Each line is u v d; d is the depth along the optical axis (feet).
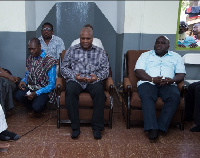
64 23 16.16
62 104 9.86
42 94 10.60
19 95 10.75
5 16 13.32
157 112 9.96
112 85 9.84
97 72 10.18
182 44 14.14
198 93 9.47
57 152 8.17
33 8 15.56
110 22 16.57
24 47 13.65
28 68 10.91
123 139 9.26
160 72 10.60
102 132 9.82
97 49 10.27
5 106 10.84
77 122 9.32
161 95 9.93
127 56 11.79
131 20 13.41
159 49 10.61
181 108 9.87
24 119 10.96
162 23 13.52
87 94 9.77
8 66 13.83
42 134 9.48
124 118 11.14
